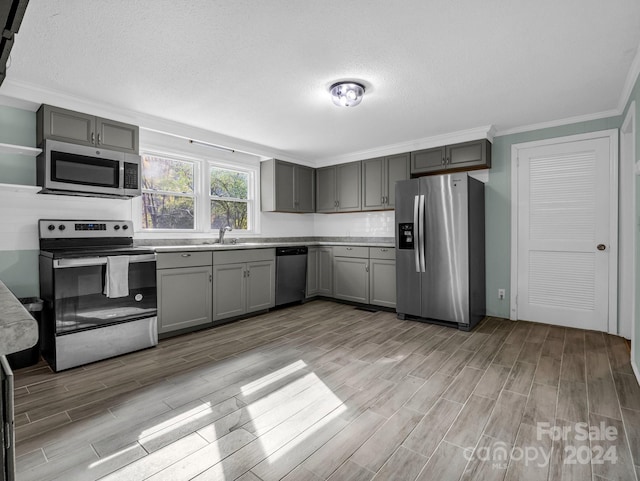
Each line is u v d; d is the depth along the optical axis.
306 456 1.55
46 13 1.75
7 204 2.76
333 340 3.20
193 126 3.65
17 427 1.79
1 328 0.47
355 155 4.85
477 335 3.30
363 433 1.73
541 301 3.68
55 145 2.69
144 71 2.40
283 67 2.35
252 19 1.83
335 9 1.74
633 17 1.80
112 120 3.07
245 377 2.39
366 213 5.11
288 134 3.96
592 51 2.15
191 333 3.44
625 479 1.39
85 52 2.15
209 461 1.52
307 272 4.89
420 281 3.75
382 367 2.56
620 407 1.95
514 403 2.01
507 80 2.56
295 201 5.01
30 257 2.86
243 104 3.02
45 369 2.54
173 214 3.92
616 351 2.83
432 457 1.54
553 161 3.56
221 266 3.70
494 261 3.95
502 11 1.76
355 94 2.62
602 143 3.30
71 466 1.49
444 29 1.92
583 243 3.42
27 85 2.58
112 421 1.84
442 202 3.57
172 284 3.27
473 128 3.74
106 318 2.73
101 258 2.70
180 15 1.79
